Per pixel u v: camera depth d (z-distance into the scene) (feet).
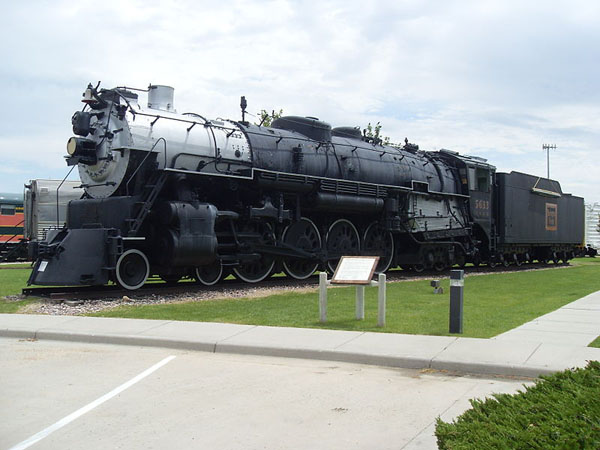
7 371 21.89
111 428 16.05
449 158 75.51
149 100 47.39
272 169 50.21
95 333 27.50
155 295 42.27
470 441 11.42
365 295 43.70
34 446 14.79
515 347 24.23
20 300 39.17
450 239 72.49
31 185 89.61
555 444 10.93
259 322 31.01
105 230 40.37
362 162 59.31
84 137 44.93
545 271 76.84
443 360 22.11
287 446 14.82
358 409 17.57
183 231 42.42
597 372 14.98
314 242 56.54
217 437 15.40
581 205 113.50
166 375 21.38
